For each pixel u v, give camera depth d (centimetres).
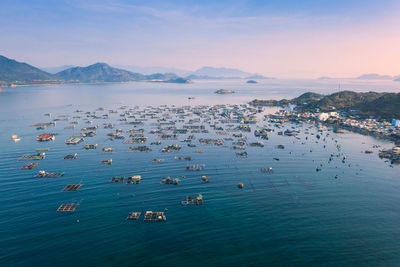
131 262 6794
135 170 13200
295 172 13425
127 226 8338
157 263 6781
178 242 7612
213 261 6875
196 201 9975
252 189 11231
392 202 10288
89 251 7162
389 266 6788
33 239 7600
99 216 8869
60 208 9306
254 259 6950
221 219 8838
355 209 9688
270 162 14925
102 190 10825
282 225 8538
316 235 8038
